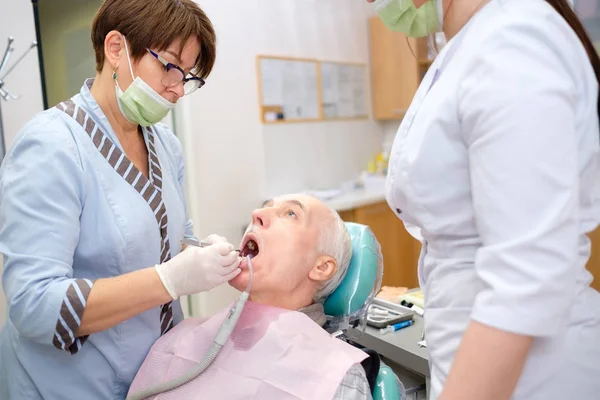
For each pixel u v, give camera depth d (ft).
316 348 4.04
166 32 4.05
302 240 4.54
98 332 4.19
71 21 9.36
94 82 4.51
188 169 11.22
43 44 8.98
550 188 2.45
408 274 14.17
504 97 2.54
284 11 13.09
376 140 16.02
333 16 14.38
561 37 2.77
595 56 3.10
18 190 3.80
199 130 11.44
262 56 12.55
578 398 3.01
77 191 3.99
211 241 4.53
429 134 3.02
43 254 3.73
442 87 3.04
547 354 2.95
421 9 3.35
